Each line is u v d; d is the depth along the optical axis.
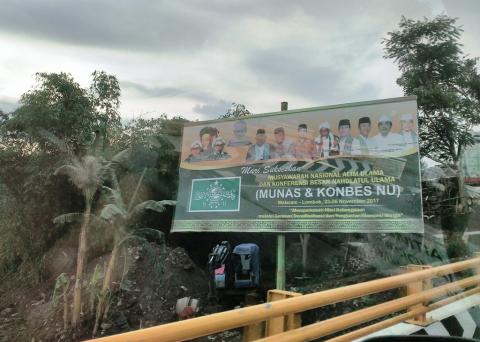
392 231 6.94
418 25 6.16
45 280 11.13
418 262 7.09
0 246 11.95
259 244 9.96
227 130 8.72
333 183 7.55
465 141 6.80
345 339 2.83
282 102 8.36
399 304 3.26
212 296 8.93
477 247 6.30
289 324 2.47
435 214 7.16
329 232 7.38
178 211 8.74
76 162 10.25
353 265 8.36
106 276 8.94
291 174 7.92
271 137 8.27
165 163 11.81
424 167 7.54
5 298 11.16
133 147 11.89
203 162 8.77
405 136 7.18
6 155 11.60
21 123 11.49
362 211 7.21
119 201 9.70
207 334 1.79
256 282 8.58
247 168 8.35
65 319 8.77
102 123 12.21
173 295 9.44
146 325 8.66
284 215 7.79
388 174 7.18
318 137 7.83
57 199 11.38
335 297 2.53
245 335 2.47
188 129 9.10
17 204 11.83
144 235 10.55
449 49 6.19
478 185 6.59
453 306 3.79
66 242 11.20
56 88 11.70
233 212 8.24
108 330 8.45
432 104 7.06
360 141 7.49
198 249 10.81
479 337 3.84
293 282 8.73
